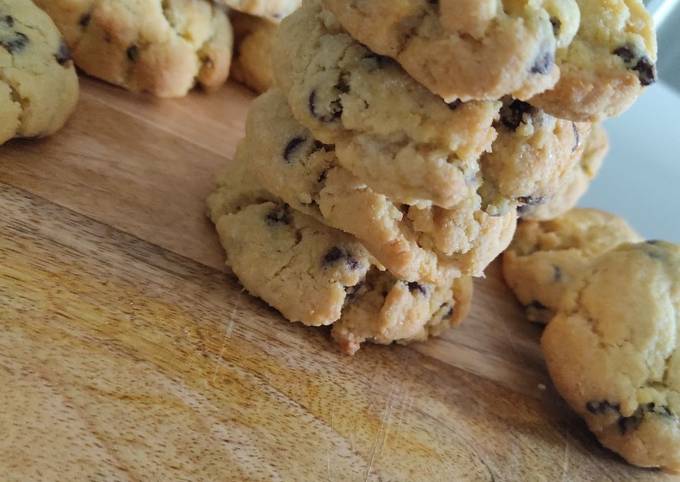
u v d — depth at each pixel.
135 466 0.19
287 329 0.23
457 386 0.25
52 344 0.20
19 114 0.23
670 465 0.24
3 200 0.22
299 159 0.22
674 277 0.25
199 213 0.25
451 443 0.23
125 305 0.22
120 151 0.25
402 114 0.20
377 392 0.23
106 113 0.26
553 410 0.25
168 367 0.21
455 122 0.20
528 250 0.29
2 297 0.20
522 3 0.19
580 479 0.24
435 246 0.22
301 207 0.23
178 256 0.23
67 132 0.25
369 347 0.24
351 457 0.22
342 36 0.21
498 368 0.26
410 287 0.24
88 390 0.20
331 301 0.23
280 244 0.23
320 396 0.22
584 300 0.26
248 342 0.22
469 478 0.23
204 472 0.20
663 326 0.25
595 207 0.36
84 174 0.24
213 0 0.28
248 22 0.29
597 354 0.24
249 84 0.30
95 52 0.26
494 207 0.22
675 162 0.36
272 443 0.21
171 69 0.27
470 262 0.23
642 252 0.26
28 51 0.23
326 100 0.21
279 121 0.23
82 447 0.19
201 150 0.26
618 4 0.20
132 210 0.24
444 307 0.25
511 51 0.18
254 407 0.21
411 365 0.24
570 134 0.22
